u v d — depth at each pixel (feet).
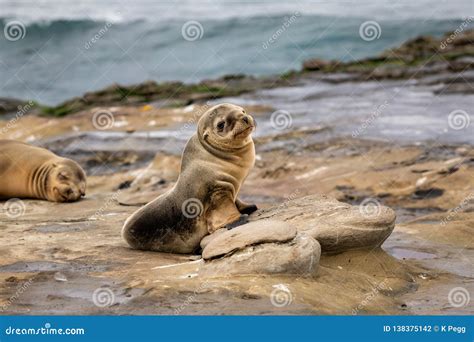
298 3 138.51
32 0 156.35
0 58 118.42
